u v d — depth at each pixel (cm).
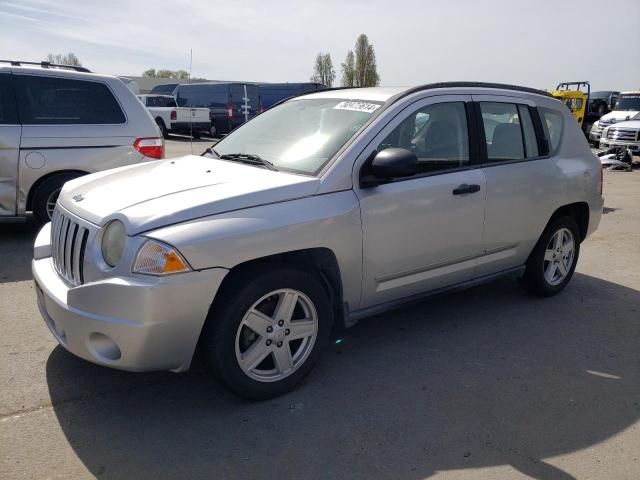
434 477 269
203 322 293
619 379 371
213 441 291
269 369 333
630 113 2106
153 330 279
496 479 269
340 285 351
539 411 329
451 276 418
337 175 342
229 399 330
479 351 404
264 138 413
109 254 294
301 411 320
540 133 478
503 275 464
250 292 304
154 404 322
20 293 477
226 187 319
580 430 312
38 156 608
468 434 304
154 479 262
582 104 2677
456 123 412
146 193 319
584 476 274
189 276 282
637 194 1143
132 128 661
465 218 407
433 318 461
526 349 410
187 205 296
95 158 638
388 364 379
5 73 600
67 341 303
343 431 303
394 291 384
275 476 266
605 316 478
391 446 291
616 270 615
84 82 640
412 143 382
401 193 366
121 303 277
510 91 462
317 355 344
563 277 522
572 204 509
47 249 367
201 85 2470
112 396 328
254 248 301
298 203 324
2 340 390
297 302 334
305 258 340
